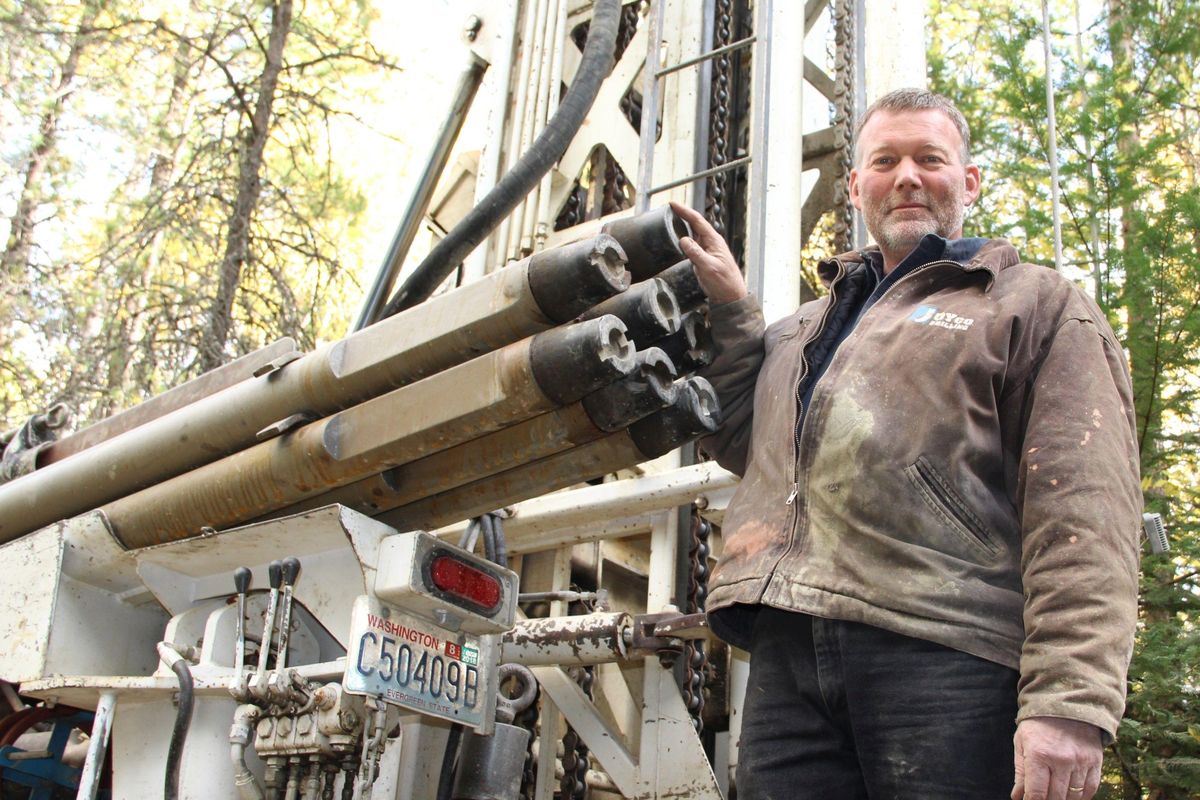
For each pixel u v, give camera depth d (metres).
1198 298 5.93
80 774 3.40
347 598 2.59
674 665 3.52
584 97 3.69
